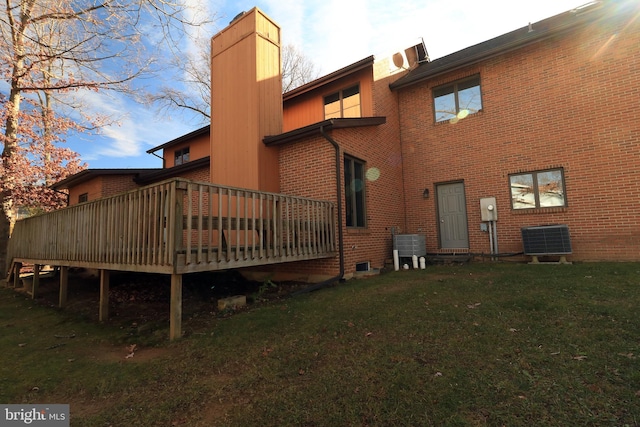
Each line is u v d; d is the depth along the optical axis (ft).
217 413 8.11
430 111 34.35
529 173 28.71
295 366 10.23
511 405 7.52
